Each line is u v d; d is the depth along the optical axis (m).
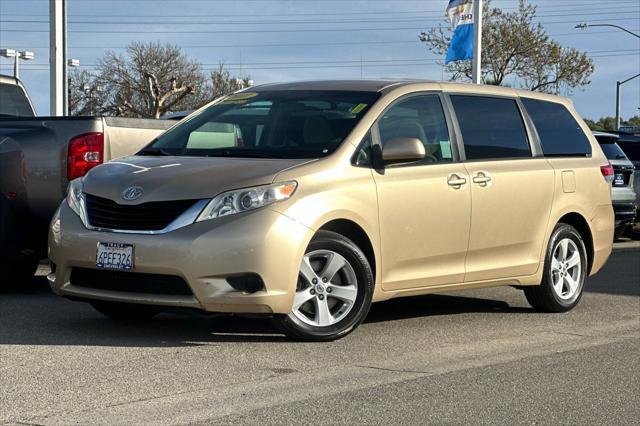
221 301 6.08
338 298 6.64
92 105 60.09
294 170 6.41
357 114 7.05
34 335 6.63
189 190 6.22
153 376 5.55
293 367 5.86
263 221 6.13
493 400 5.23
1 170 8.16
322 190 6.45
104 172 6.78
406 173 7.07
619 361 6.33
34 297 8.41
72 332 6.77
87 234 6.43
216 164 6.56
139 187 6.36
